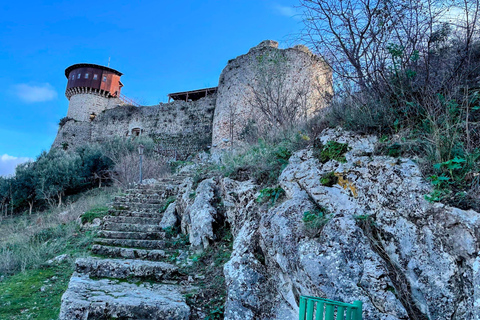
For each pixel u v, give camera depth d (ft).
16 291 13.60
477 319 7.05
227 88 53.36
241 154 21.24
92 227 21.34
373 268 8.66
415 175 9.75
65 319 10.69
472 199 8.43
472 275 7.52
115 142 62.08
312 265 9.09
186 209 19.77
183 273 15.10
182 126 81.35
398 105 12.32
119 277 14.40
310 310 6.28
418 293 8.32
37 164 54.44
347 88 14.02
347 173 11.27
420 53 12.50
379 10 12.53
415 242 8.80
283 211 11.16
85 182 53.57
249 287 10.85
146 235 19.30
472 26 11.47
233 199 16.66
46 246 19.11
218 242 16.69
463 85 11.51
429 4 12.10
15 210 52.08
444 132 10.16
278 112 24.57
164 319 11.41
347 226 9.48
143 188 30.48
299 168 12.80
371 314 8.02
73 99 107.55
